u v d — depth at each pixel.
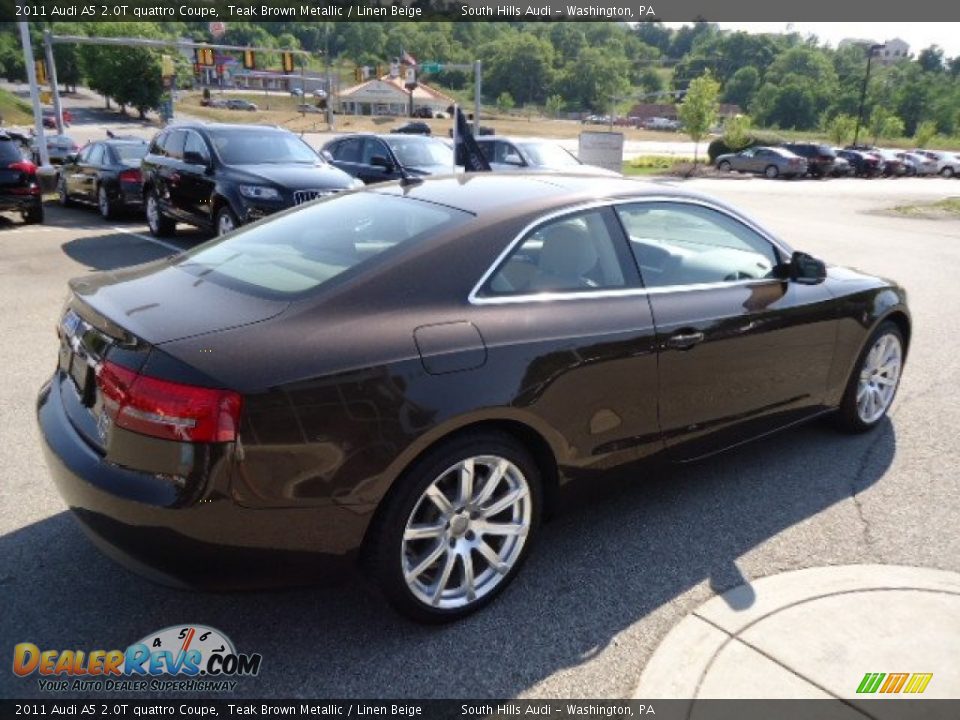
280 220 3.56
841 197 26.98
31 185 12.64
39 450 4.13
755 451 4.41
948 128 116.44
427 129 41.84
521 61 150.25
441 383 2.62
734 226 3.85
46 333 6.38
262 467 2.35
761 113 134.75
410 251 2.83
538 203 3.18
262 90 123.94
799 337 3.92
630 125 121.81
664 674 2.57
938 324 7.73
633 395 3.21
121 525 2.38
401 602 2.70
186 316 2.58
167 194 11.40
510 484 2.94
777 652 2.66
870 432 4.72
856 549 3.37
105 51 77.25
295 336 2.49
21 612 2.83
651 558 3.28
